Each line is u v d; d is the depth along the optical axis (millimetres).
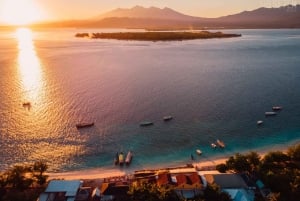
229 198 47156
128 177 57781
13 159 67125
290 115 93000
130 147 73375
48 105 99562
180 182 50531
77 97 108750
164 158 68375
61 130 81250
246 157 58188
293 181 50188
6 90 115938
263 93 115500
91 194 51688
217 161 66438
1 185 50938
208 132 81375
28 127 82188
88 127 83312
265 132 81812
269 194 48125
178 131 81938
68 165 65438
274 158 59469
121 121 87812
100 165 65500
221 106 100688
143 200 46656
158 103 103375
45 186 54062
